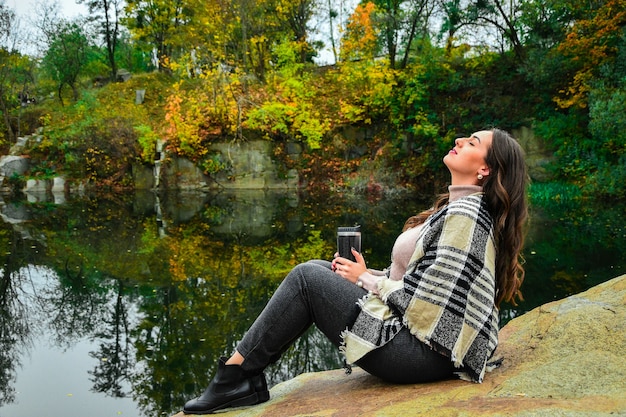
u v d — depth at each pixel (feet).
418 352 6.06
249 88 65.87
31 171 65.46
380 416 5.46
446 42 60.39
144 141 63.46
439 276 5.91
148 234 33.86
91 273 23.93
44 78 84.89
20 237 33.14
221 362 6.95
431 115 55.98
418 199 51.65
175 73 82.64
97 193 62.08
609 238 27.63
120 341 15.43
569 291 18.13
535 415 4.85
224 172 61.46
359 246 6.63
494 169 6.32
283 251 27.86
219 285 21.31
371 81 59.41
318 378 7.91
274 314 6.59
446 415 5.18
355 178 58.03
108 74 96.48
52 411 11.27
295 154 61.36
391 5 63.57
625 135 42.93
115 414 11.07
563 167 50.03
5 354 14.74
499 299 6.48
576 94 49.47
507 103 54.65
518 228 6.32
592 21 47.34
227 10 66.85
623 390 5.19
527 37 55.67
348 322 6.25
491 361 6.57
